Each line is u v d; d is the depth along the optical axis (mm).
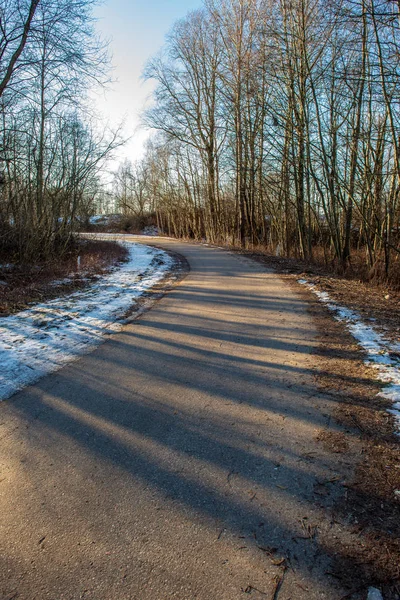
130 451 3098
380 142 13078
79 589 1917
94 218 65500
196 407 3814
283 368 4742
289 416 3588
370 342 5473
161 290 10539
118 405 3898
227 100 23453
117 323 7094
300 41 14516
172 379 4512
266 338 5938
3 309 7965
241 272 13414
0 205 14109
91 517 2402
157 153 37969
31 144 15031
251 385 4297
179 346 5695
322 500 2504
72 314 7711
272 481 2699
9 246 14234
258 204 26484
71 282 11602
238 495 2568
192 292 9984
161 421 3561
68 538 2242
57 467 2916
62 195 16703
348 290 9523
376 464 2852
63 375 4691
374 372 4434
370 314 7043
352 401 3814
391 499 2494
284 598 1840
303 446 3107
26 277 11750
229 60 22328
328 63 13188
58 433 3393
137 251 22953
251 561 2055
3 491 2666
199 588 1905
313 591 1875
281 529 2273
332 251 15773
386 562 2025
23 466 2941
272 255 19531
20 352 5441
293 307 7910
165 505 2490
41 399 4059
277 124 15500
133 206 62344
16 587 1938
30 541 2229
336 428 3354
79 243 19516
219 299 8961
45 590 1916
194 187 35562
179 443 3195
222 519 2359
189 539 2213
